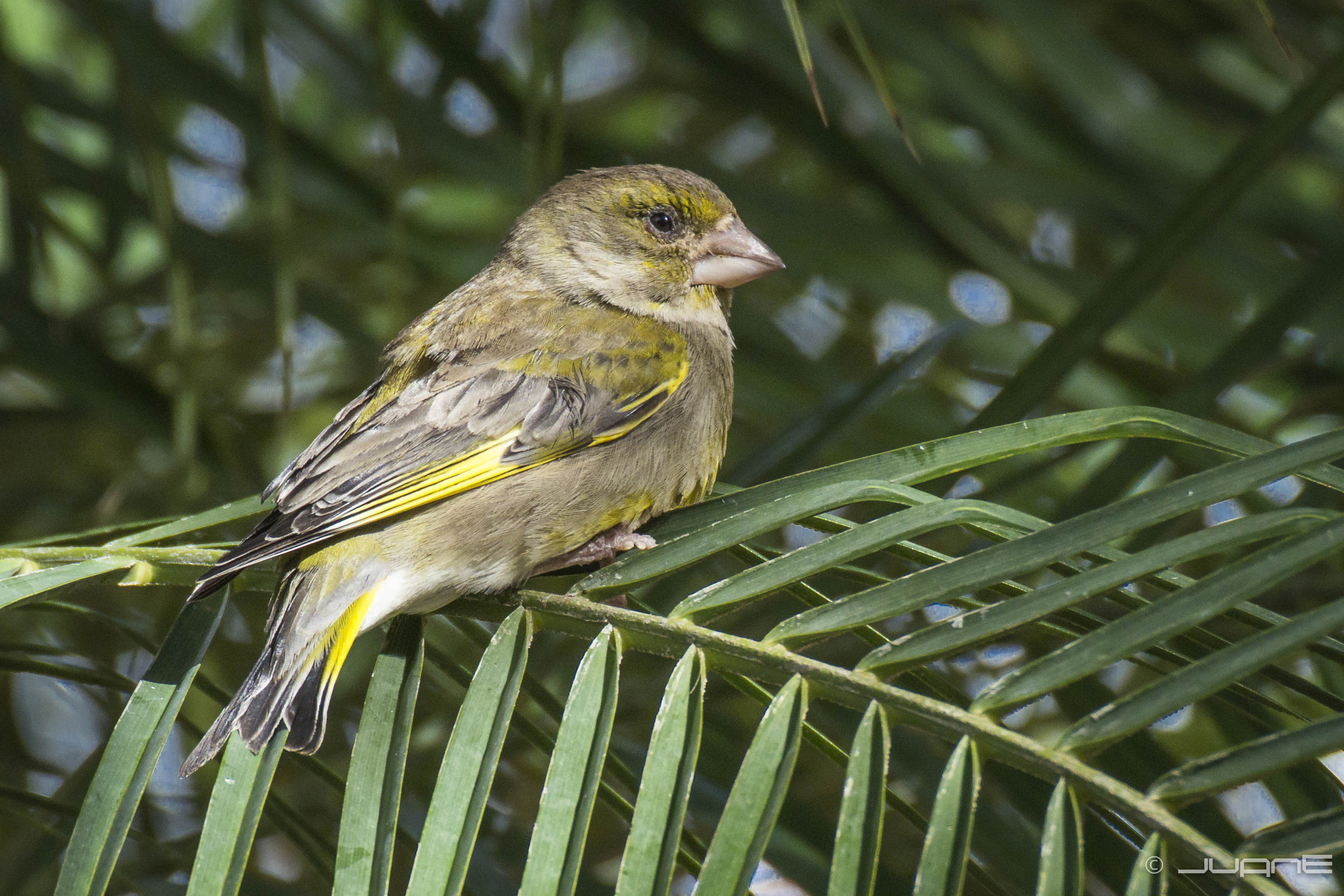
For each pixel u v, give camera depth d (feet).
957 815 15.11
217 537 30.53
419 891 16.42
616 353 26.45
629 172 31.14
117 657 37.68
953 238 32.78
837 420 27.89
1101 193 33.40
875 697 16.17
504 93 32.81
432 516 23.80
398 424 24.35
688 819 27.04
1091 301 25.70
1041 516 32.78
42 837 29.84
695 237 30.94
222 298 40.83
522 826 30.17
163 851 31.55
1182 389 26.89
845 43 34.96
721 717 28.99
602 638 17.94
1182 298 39.34
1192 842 14.11
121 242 33.96
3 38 29.50
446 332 27.14
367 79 34.83
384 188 33.60
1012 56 38.78
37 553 22.40
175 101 35.04
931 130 36.04
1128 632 15.33
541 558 24.86
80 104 33.09
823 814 26.96
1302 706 31.12
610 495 25.46
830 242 34.27
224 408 41.24
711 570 30.81
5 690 38.55
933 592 16.57
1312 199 37.32
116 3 32.60
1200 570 32.48
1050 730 36.78
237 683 37.76
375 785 18.12
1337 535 14.97
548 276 30.76
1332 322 31.04
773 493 21.56
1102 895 28.32
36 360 31.24
